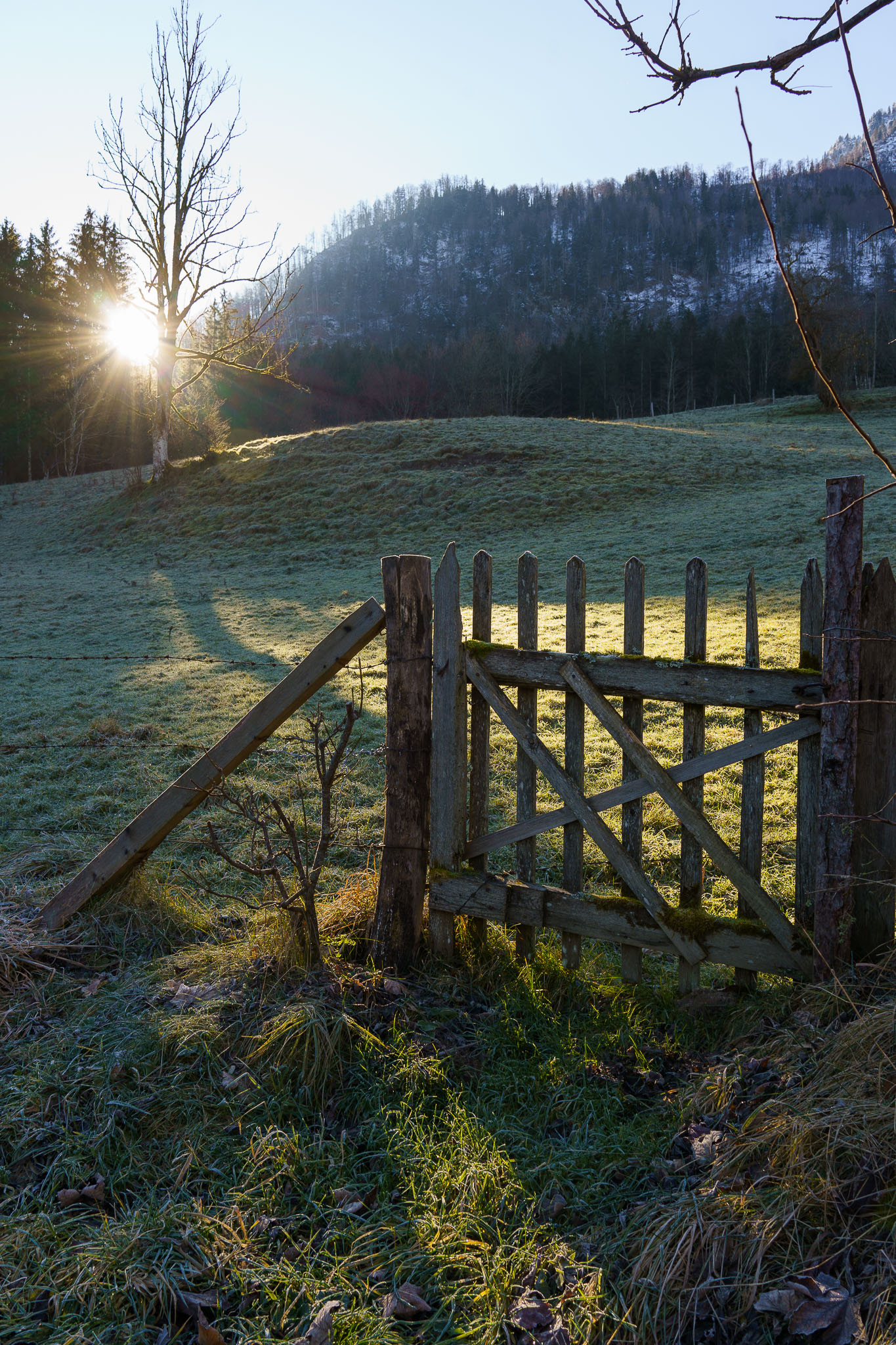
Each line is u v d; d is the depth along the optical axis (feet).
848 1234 7.99
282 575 84.48
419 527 94.79
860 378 248.52
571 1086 11.02
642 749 12.55
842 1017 10.64
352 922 14.56
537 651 13.32
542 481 102.42
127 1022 12.41
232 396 279.28
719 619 47.91
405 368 340.59
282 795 24.38
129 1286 8.44
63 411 216.33
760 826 12.09
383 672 41.39
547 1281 8.41
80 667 48.16
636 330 356.59
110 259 248.52
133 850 15.46
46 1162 10.18
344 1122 10.69
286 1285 8.44
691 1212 8.50
